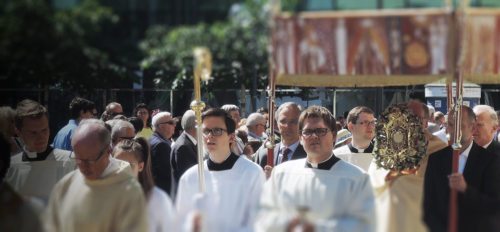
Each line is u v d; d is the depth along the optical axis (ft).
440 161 28.94
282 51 21.20
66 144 39.09
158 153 35.76
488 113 29.66
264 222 23.53
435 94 44.01
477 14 20.33
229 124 28.14
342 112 46.03
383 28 20.67
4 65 33.27
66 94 43.04
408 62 20.67
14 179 29.81
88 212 23.53
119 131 32.22
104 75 36.94
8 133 30.91
